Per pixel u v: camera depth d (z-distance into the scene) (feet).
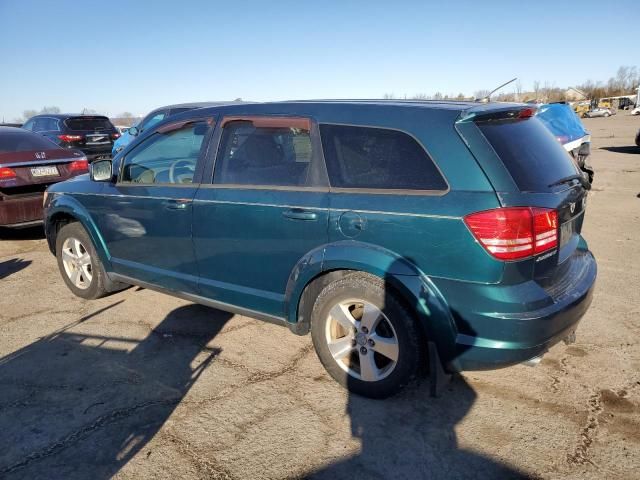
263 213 10.78
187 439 9.09
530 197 8.55
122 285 15.92
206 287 12.34
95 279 15.37
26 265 19.93
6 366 11.82
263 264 11.09
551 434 9.02
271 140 11.09
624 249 19.76
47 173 22.40
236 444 8.95
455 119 9.01
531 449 8.66
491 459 8.46
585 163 25.98
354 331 10.08
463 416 9.60
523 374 10.96
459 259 8.59
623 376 10.78
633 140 75.31
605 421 9.33
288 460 8.52
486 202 8.41
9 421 9.67
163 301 15.75
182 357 12.12
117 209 13.92
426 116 9.30
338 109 10.33
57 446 8.95
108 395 10.53
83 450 8.83
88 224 14.80
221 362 11.84
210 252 11.96
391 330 9.59
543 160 9.53
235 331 13.48
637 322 13.29
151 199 12.95
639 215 25.45
